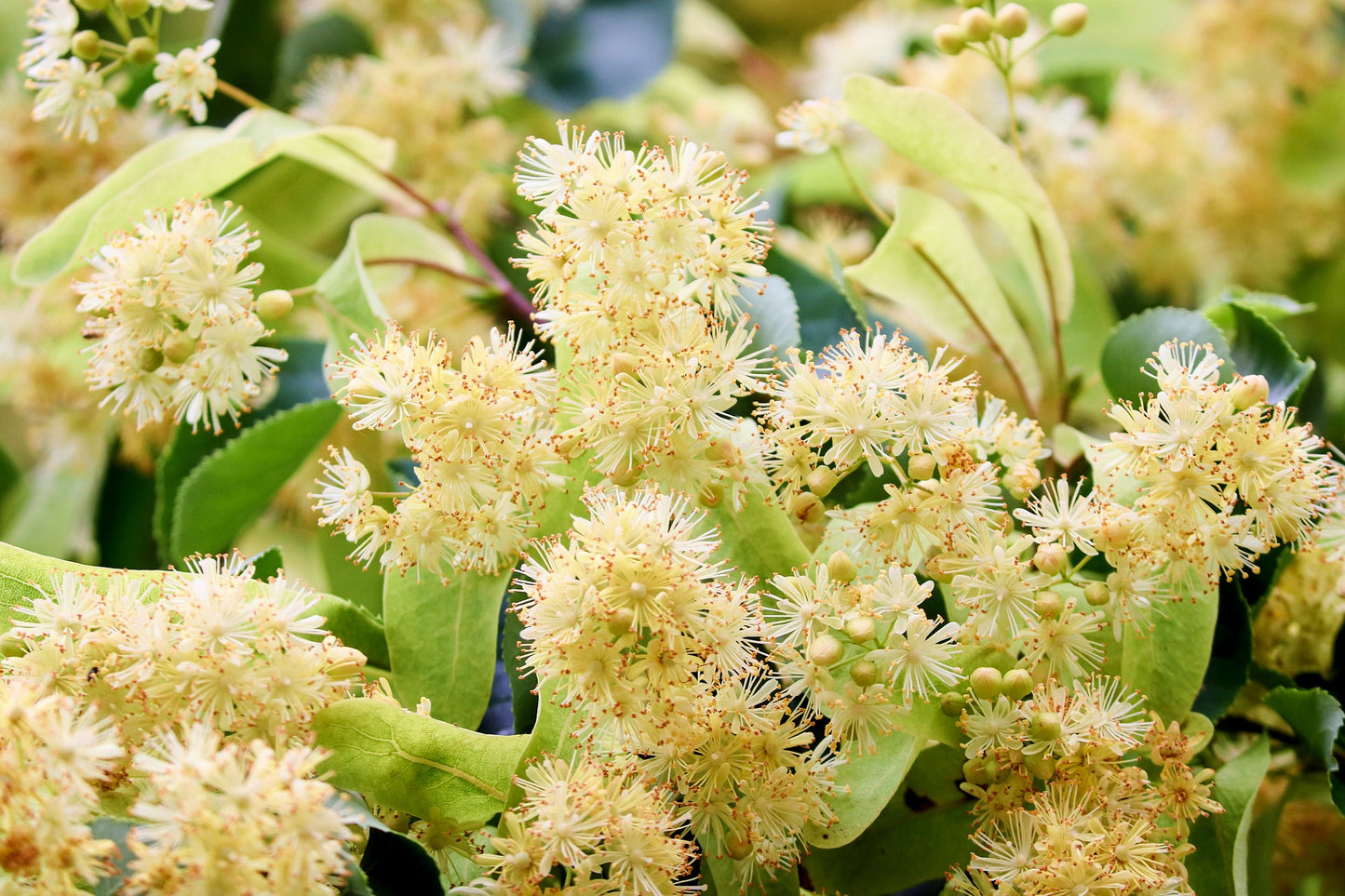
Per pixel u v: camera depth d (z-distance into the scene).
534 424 0.63
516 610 0.61
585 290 0.63
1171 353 0.65
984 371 0.72
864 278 0.68
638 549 0.61
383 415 0.62
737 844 0.62
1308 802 0.69
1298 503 0.62
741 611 0.61
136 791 0.61
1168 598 0.63
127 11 0.67
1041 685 0.62
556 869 0.61
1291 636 0.67
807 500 0.63
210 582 0.62
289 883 0.59
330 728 0.62
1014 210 0.67
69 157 0.73
